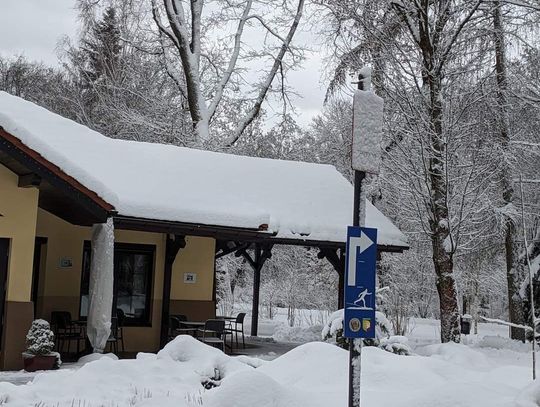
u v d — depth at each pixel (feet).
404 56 55.31
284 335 68.13
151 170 54.39
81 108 91.97
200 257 58.03
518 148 61.11
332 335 42.04
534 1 57.47
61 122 57.72
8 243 39.50
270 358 48.42
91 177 39.45
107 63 94.63
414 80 55.21
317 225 54.75
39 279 49.32
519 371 31.89
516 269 66.59
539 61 61.31
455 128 54.54
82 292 50.52
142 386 28.53
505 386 24.62
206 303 57.57
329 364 29.09
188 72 86.38
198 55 88.02
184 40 86.22
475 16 55.52
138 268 53.01
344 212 58.65
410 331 80.18
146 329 52.34
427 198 55.42
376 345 40.34
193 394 27.02
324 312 97.45
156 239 53.26
